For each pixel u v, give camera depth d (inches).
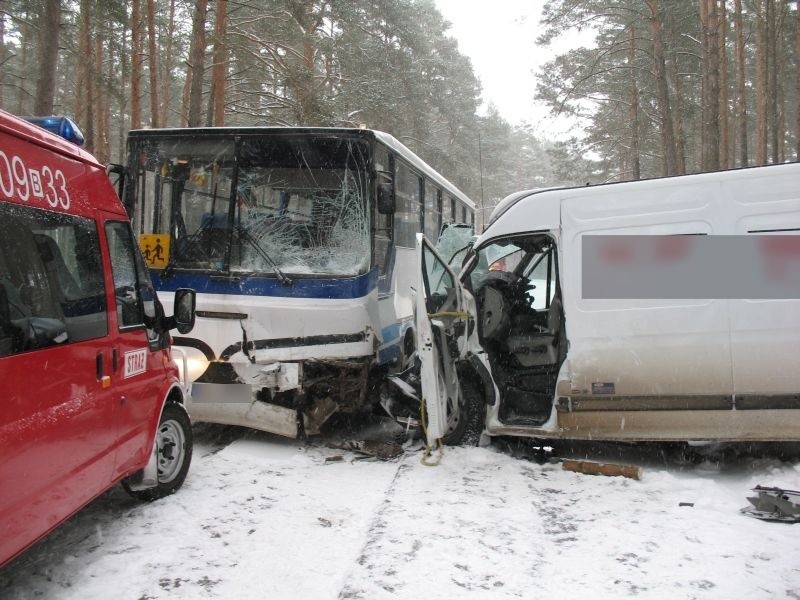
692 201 223.6
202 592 147.5
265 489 212.2
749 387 213.0
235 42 782.5
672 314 220.1
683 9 1032.8
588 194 235.5
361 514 191.9
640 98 1240.2
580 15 965.2
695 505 198.1
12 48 1110.4
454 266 334.0
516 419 246.4
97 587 149.3
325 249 262.7
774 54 1136.2
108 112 1061.1
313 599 144.6
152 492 199.9
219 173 268.2
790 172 217.8
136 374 181.0
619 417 225.5
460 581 152.6
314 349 254.2
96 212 169.3
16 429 127.1
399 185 325.7
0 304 125.3
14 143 136.0
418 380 273.1
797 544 169.9
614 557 164.4
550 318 252.8
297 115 798.5
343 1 928.3
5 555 124.7
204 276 261.1
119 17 714.8
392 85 1095.0
